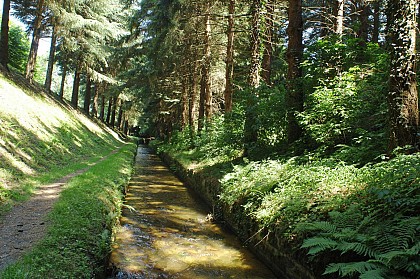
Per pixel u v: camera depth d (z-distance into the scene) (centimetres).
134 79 2548
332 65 838
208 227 849
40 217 573
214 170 1177
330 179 569
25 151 1038
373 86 731
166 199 1170
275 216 592
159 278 539
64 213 594
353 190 503
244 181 818
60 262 410
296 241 506
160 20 1591
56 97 2405
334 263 395
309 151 815
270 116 949
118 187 1020
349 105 720
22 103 1445
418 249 305
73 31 2155
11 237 473
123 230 780
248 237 696
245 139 1077
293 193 604
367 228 404
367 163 565
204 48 1766
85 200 697
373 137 641
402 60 518
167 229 818
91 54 2383
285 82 989
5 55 1683
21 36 2836
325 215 496
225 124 1303
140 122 4472
